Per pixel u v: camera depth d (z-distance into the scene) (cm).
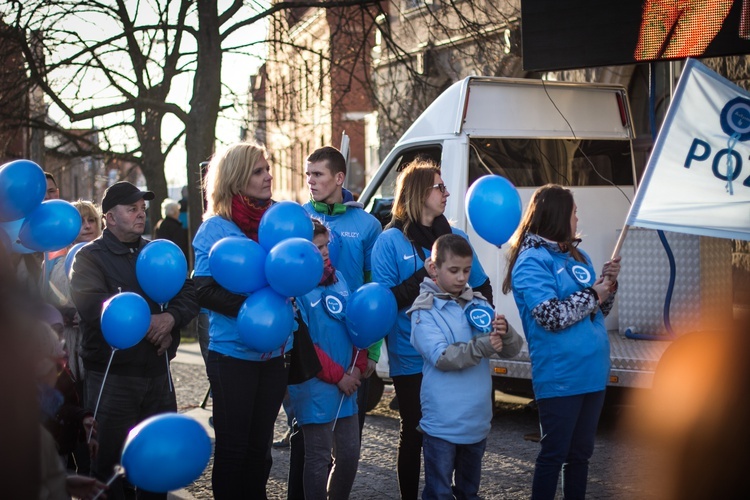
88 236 584
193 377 1071
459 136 732
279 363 435
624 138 806
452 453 430
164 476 263
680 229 496
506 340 420
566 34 754
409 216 495
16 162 422
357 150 2917
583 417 434
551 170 768
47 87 1373
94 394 455
